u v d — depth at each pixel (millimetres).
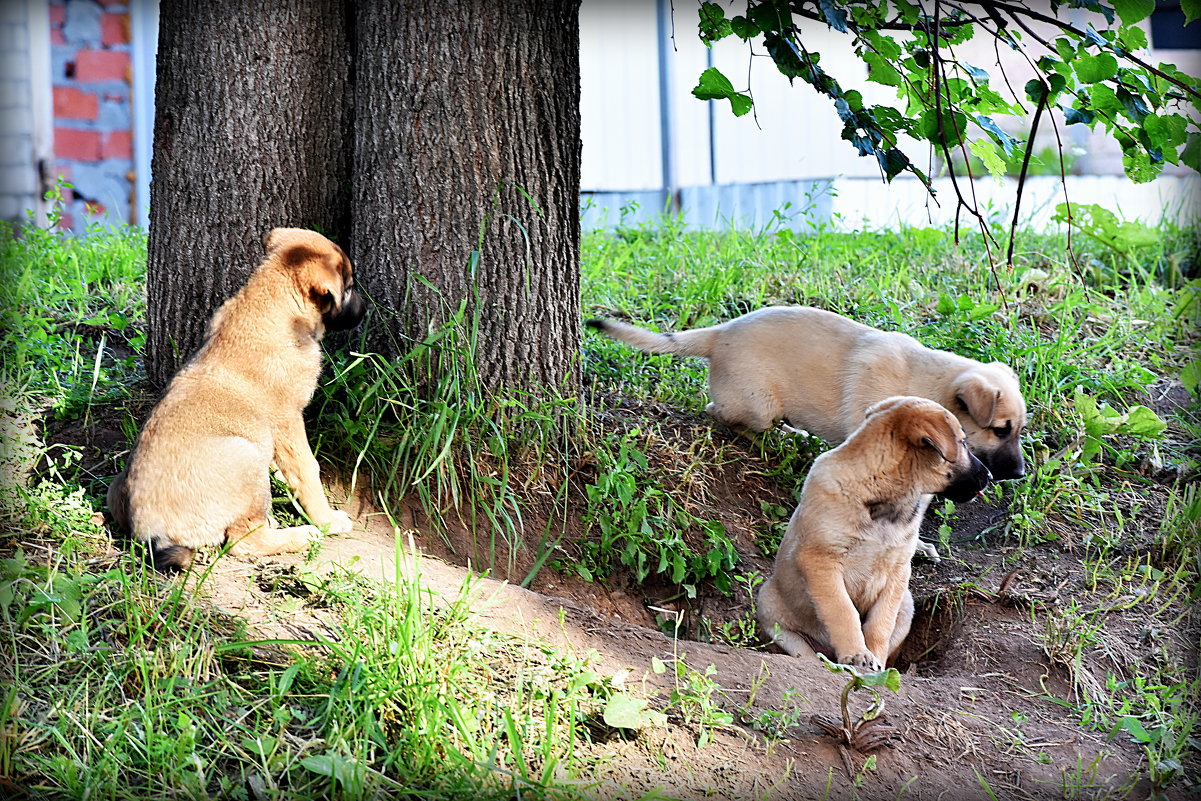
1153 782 3748
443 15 5035
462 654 3781
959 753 3861
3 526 4137
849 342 5805
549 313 5406
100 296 6699
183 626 3678
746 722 3783
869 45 4797
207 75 5184
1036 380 6422
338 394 5246
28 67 10531
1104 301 7746
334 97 5426
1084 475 5871
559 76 5309
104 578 3777
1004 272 7969
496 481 5047
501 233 5223
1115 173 12914
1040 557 5328
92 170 11539
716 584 5242
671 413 6199
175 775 3137
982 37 12422
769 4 4465
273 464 4652
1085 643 4590
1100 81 4422
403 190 5160
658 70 11711
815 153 11938
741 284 7812
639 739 3588
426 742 3322
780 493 5805
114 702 3396
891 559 4797
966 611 4992
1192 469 5914
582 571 5059
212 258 5262
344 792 3123
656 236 9578
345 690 3451
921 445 4621
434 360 5180
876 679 3615
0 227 7152
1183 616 4828
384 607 3828
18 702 3303
